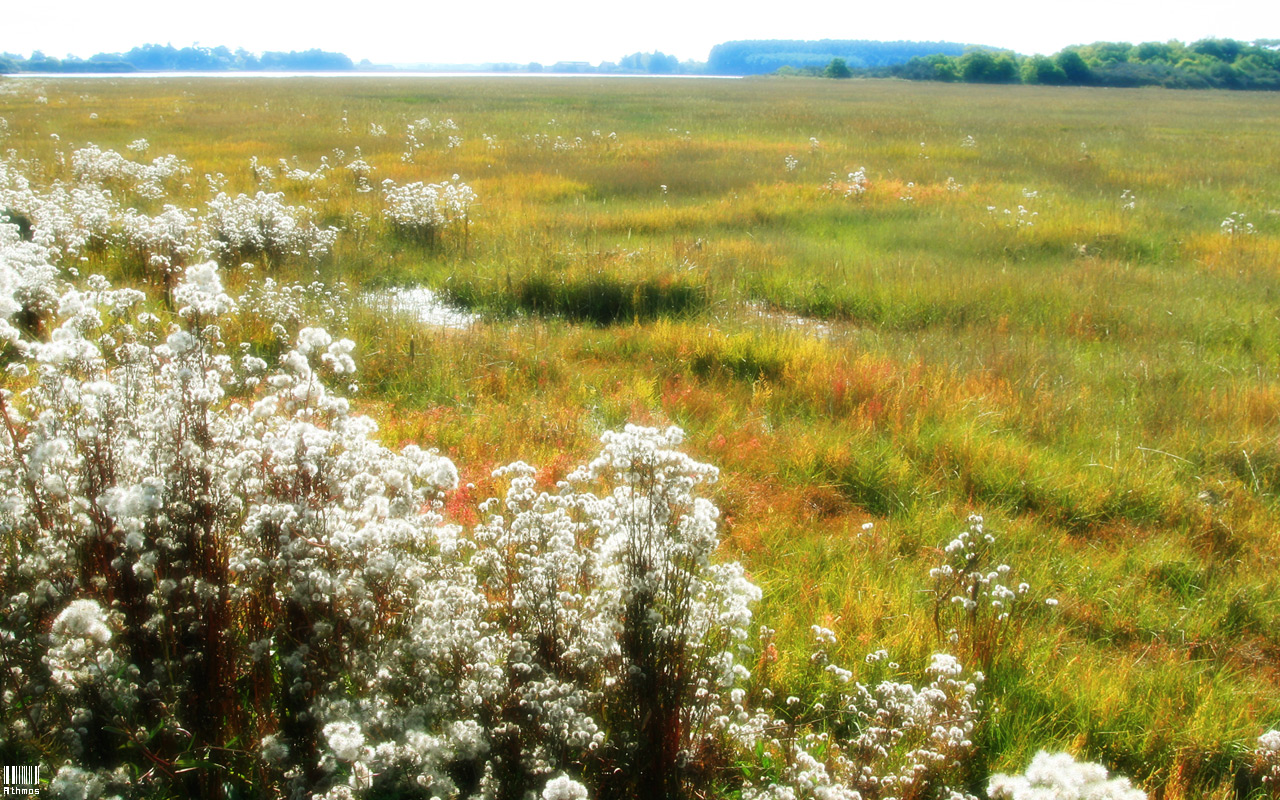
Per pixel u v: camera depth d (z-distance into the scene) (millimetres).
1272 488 5590
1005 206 15398
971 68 103938
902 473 5496
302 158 19156
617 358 7660
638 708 2729
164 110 32031
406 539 2732
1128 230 13344
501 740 2674
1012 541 4797
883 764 3000
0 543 2697
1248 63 104062
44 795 2352
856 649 3652
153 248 9070
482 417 6102
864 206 15266
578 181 17094
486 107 40438
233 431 3008
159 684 2600
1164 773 3176
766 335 7875
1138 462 5746
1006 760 3082
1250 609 4270
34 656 2611
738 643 3309
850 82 101438
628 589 2723
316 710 2479
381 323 7863
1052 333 8758
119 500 2424
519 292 9438
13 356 5039
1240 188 17891
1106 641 4043
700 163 20266
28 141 19578
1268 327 8859
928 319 9352
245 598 2922
